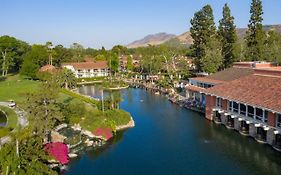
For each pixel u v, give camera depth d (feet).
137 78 384.47
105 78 399.44
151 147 131.34
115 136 148.25
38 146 100.01
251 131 135.64
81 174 104.53
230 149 125.18
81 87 346.74
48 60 434.71
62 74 310.24
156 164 112.88
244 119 136.98
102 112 166.71
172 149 128.06
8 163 81.71
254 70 168.96
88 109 181.37
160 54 444.14
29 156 89.92
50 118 124.67
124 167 110.52
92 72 439.22
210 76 226.38
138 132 154.40
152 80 343.26
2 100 233.35
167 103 230.68
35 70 384.88
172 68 368.07
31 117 121.29
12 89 298.15
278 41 353.31
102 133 142.41
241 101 138.10
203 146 130.41
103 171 107.04
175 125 165.48
